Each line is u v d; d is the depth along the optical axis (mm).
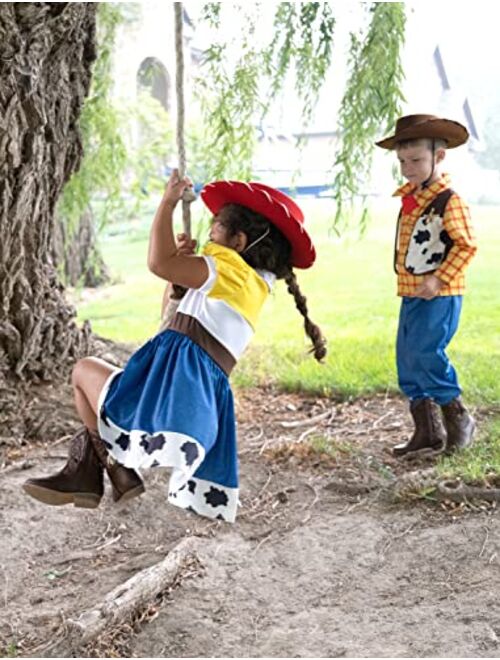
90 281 11320
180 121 3010
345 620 3465
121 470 3117
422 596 3609
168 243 2859
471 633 3277
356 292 10102
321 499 4625
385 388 6367
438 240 4727
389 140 4812
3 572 3941
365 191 6637
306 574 3871
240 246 2969
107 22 7180
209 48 6492
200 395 2797
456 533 4039
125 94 11531
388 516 4344
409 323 4871
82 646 3316
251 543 4203
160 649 3340
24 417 5445
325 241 12398
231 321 2910
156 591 3654
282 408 6203
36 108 5098
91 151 7199
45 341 5711
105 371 2988
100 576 3914
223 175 6621
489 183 11906
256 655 3260
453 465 4734
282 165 9688
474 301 9109
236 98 6523
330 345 7613
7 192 5168
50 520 4383
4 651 3340
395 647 3227
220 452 2965
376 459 5090
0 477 4828
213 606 3627
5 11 4840
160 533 4348
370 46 6051
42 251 5633
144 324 9117
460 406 4953
